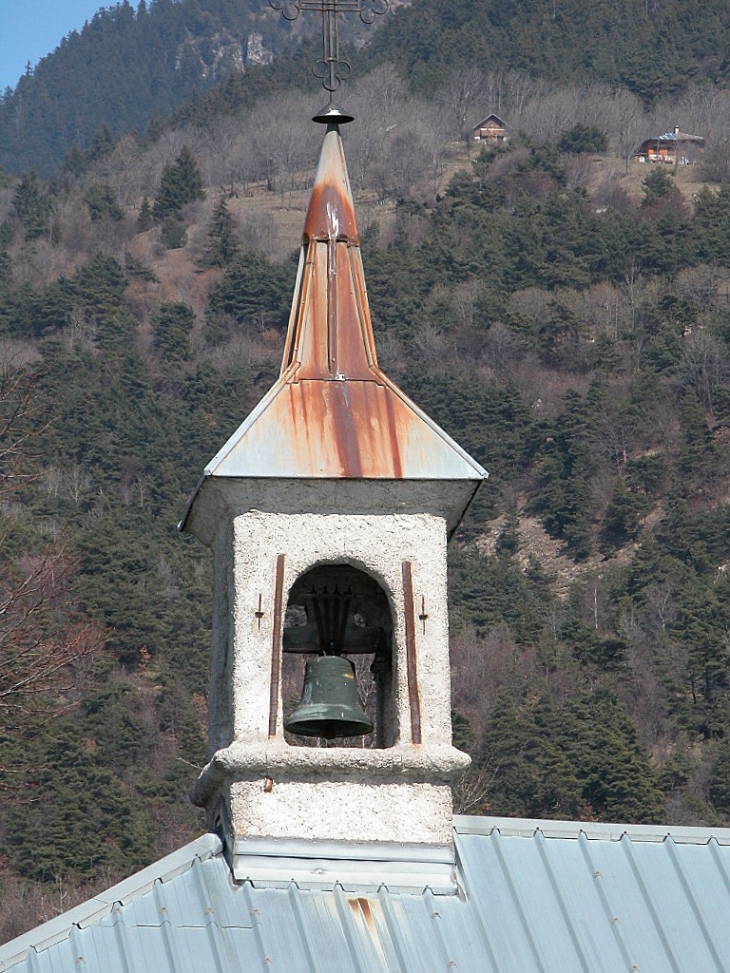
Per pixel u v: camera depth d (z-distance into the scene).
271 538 23.02
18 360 176.38
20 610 47.69
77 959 20.88
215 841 22.25
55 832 91.38
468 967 21.12
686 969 21.52
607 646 143.62
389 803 22.25
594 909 22.08
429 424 23.50
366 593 24.70
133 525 159.38
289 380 23.73
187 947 20.98
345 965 20.92
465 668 132.38
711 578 174.25
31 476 54.84
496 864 22.44
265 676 22.61
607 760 108.31
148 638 123.56
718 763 118.38
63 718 98.25
